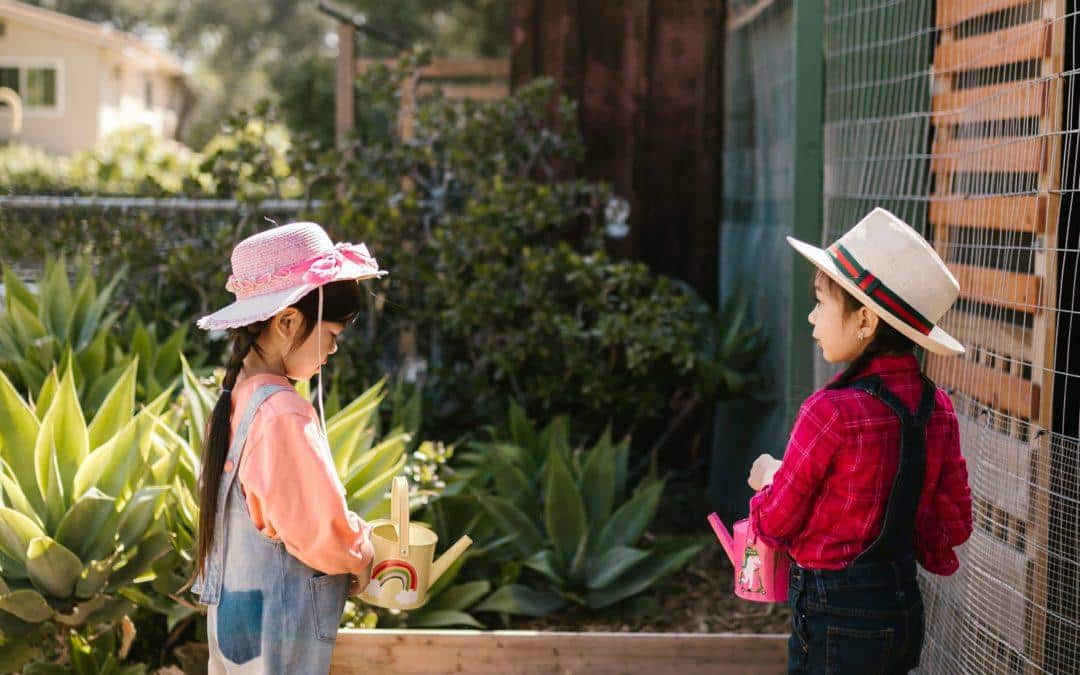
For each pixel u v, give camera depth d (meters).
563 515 4.41
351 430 3.75
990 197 3.01
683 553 4.41
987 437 2.99
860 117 3.97
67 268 5.96
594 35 6.62
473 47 20.78
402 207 5.92
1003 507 2.87
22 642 3.36
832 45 4.24
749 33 5.97
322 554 2.26
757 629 4.30
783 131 5.15
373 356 5.77
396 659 3.17
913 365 2.34
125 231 5.91
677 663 3.21
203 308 5.77
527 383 5.89
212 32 29.23
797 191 4.36
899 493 2.25
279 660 2.32
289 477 2.24
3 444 3.58
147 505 3.38
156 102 27.83
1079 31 2.68
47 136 22.58
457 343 6.27
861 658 2.28
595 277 5.59
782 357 5.09
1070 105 2.63
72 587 3.31
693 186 6.71
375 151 6.13
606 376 5.58
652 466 5.03
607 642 3.21
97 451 3.52
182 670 3.78
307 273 2.32
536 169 6.64
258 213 6.02
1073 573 2.64
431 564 2.65
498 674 3.19
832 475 2.28
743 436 5.65
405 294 5.86
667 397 6.27
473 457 4.95
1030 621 2.71
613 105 6.65
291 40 27.97
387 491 3.67
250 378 2.36
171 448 3.85
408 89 6.81
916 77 3.57
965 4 3.25
